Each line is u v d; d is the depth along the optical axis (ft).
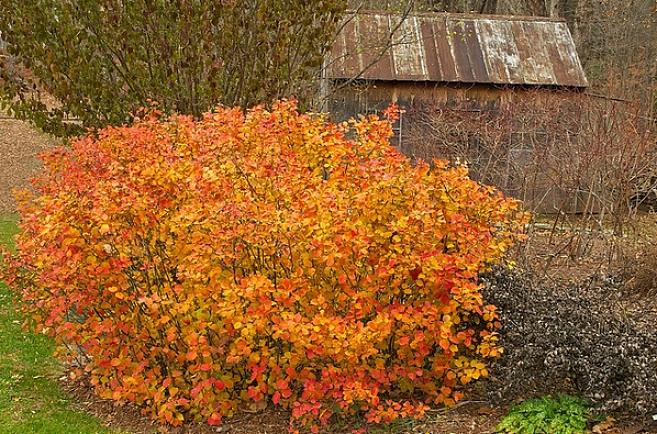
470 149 36.06
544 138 38.09
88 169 19.75
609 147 31.58
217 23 25.40
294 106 18.62
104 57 25.99
